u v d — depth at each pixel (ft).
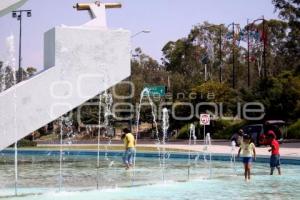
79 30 49.65
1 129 45.14
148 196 38.22
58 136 175.01
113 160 83.61
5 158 90.48
